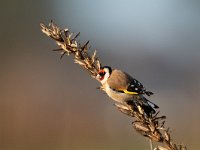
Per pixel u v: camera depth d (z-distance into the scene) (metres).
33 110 20.92
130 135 20.55
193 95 27.78
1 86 24.73
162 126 6.10
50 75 28.50
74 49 6.77
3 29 38.56
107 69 8.43
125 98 8.13
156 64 37.66
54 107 21.58
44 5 42.16
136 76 37.06
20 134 19.91
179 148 6.02
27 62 31.42
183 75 35.84
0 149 19.42
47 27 6.79
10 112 20.56
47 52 33.47
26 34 38.25
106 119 21.39
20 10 40.28
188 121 22.88
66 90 25.14
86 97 23.67
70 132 20.12
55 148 19.39
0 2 39.53
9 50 35.06
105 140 20.23
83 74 27.92
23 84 25.30
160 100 28.00
